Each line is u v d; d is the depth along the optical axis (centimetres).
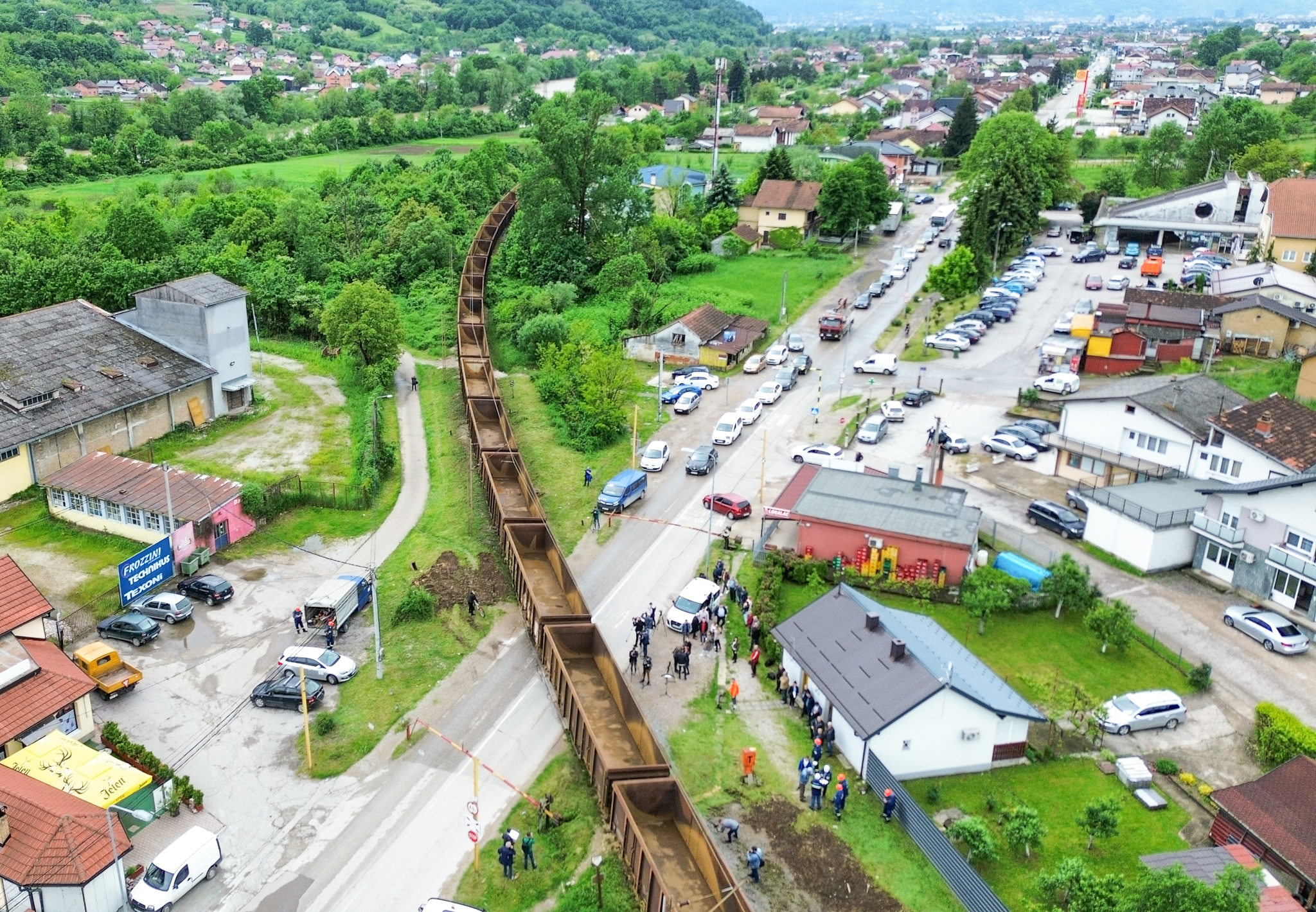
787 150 17112
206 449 7875
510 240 13650
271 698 4956
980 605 5591
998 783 4606
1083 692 5172
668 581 6134
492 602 5872
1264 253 12369
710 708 5025
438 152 17938
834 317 10631
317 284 11644
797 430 8356
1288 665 5441
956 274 11212
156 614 5650
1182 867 3622
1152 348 9544
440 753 4694
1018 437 7894
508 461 7338
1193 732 4966
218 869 4044
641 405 8881
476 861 4009
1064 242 14950
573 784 4497
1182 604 5950
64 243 11575
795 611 5809
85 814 3900
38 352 7600
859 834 4266
